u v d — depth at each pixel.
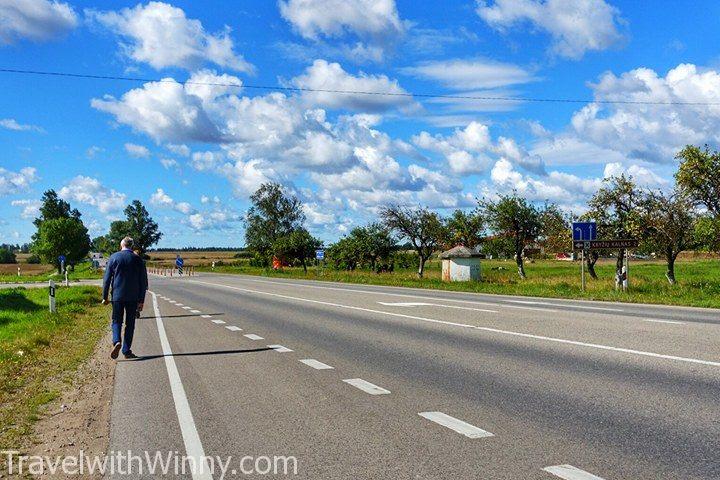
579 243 25.19
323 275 54.84
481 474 4.54
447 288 33.31
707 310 17.70
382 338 12.43
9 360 10.84
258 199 111.12
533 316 16.03
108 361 10.66
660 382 7.48
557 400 6.75
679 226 30.09
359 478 4.54
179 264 79.75
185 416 6.50
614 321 14.41
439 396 7.10
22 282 59.38
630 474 4.47
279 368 9.25
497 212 46.00
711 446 5.04
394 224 50.41
